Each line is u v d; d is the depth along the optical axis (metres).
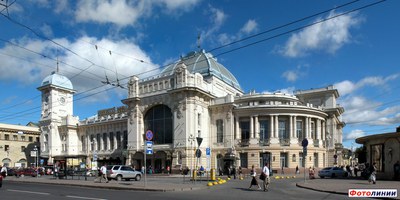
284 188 23.97
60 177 41.09
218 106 54.97
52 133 74.75
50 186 26.91
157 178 40.53
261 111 52.22
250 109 52.44
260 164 50.91
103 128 70.44
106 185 26.14
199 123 53.06
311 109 53.41
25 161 85.44
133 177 36.00
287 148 50.47
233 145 52.81
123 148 64.75
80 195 18.78
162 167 53.50
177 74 52.81
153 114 56.31
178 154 50.88
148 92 56.62
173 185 25.75
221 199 16.78
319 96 65.31
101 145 70.12
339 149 65.44
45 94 78.12
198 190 22.58
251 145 51.41
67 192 20.89
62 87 77.69
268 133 52.09
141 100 57.03
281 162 50.72
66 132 74.75
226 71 68.12
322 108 61.06
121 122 66.12
